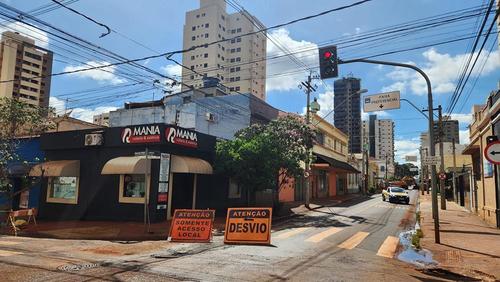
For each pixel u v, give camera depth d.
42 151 22.59
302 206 29.02
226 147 21.27
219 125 33.12
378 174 87.12
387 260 10.41
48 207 20.78
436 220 13.62
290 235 14.80
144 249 11.38
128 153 19.11
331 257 10.38
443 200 29.88
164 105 33.88
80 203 19.89
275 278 7.70
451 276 8.92
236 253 10.70
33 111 19.81
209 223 13.26
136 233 14.66
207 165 20.39
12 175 21.33
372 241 13.78
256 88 71.81
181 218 13.55
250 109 32.16
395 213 25.81
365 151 56.59
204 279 7.45
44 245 12.05
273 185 21.61
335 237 14.44
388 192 38.62
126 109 36.22
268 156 20.77
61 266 8.56
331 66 12.42
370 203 35.91
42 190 21.12
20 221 16.66
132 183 18.80
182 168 18.67
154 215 17.70
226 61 79.94
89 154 20.20
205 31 78.44
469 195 28.44
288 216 22.45
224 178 23.28
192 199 20.69
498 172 17.75
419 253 11.65
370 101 14.49
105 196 19.28
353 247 12.30
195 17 80.06
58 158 21.27
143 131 18.55
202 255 10.33
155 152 17.88
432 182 13.95
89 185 19.86
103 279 7.35
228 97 33.12
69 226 16.77
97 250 11.11
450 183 48.03
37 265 8.63
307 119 28.81
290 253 10.80
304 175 27.80
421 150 57.81
